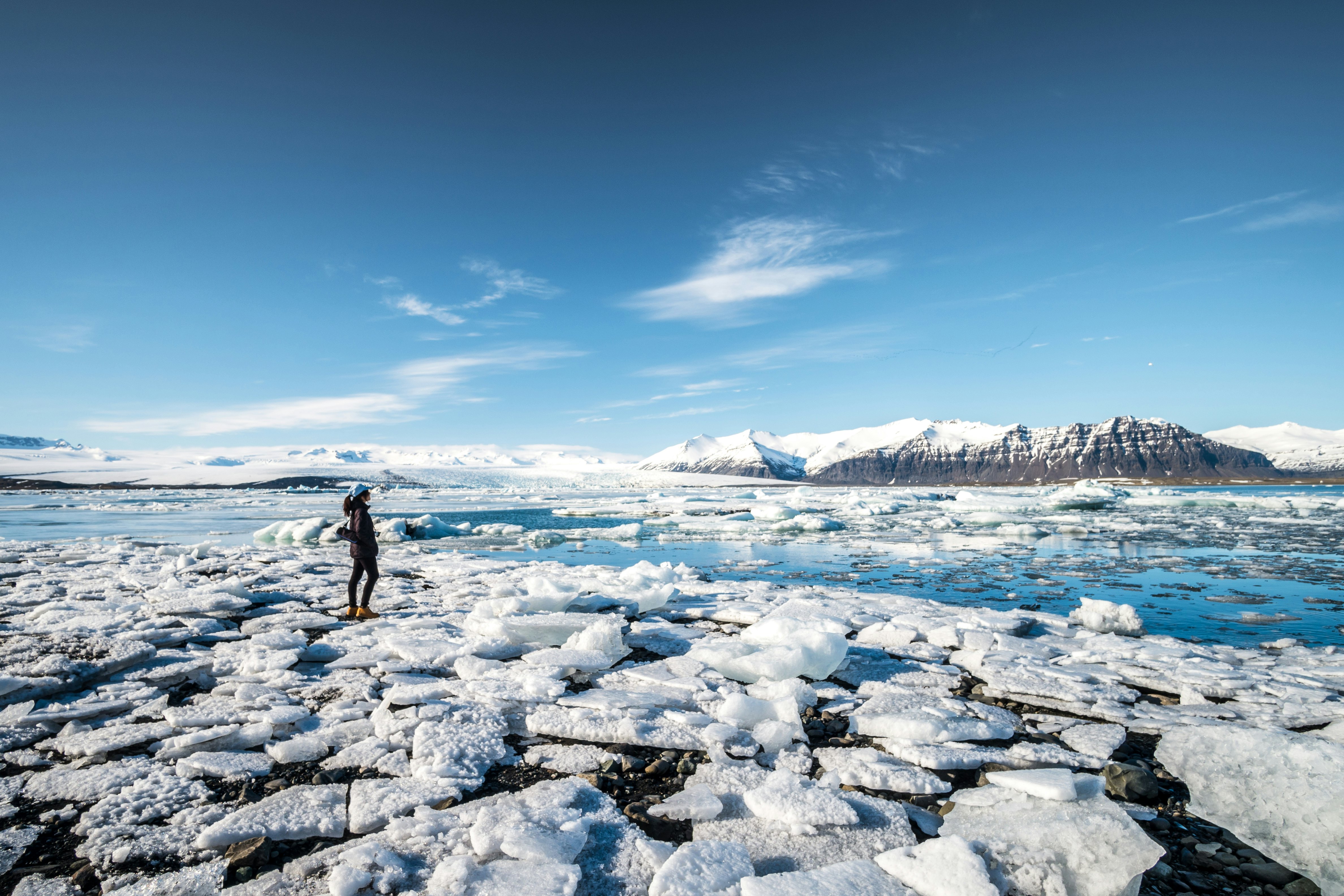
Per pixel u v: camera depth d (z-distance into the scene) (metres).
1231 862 3.19
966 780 4.05
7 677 5.19
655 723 4.73
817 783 3.89
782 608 8.70
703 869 2.96
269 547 18.81
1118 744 4.46
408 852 3.14
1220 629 8.65
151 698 5.35
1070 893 2.88
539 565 13.98
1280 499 42.19
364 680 5.77
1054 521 29.02
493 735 4.52
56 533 25.53
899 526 28.20
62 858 3.15
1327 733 4.43
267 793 3.81
